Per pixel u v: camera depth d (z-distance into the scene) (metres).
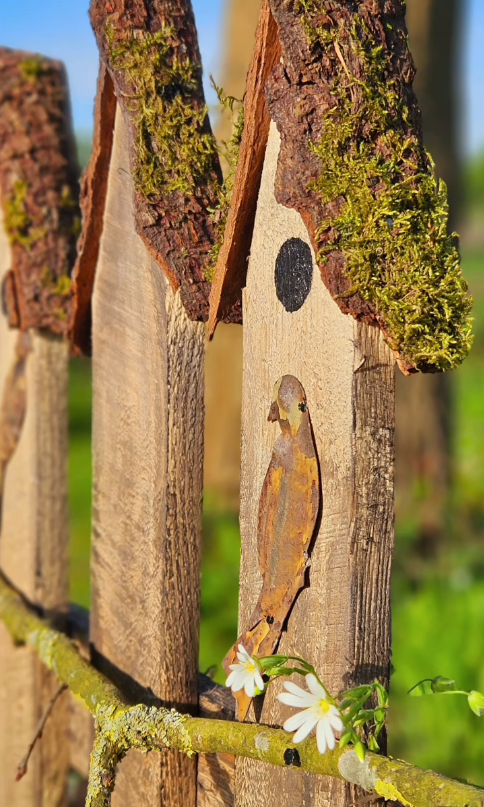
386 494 0.64
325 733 0.61
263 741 0.65
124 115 0.71
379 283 0.62
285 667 0.65
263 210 0.66
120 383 0.76
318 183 0.62
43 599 0.88
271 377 0.67
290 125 0.63
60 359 0.87
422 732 1.27
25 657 0.89
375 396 0.63
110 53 0.71
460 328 0.63
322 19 0.63
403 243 0.62
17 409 0.89
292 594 0.66
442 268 0.63
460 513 2.13
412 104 0.64
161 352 0.72
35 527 0.87
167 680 0.72
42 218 0.84
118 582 0.77
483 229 11.63
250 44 2.03
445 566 1.87
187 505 0.72
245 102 0.65
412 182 0.62
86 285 0.78
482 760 1.21
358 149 0.62
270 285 0.67
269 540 0.67
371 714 0.63
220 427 2.15
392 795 0.61
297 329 0.65
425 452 2.14
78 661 0.77
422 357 0.62
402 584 1.78
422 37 2.08
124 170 0.73
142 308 0.73
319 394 0.64
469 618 1.44
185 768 0.72
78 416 3.59
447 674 1.33
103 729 0.71
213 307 0.68
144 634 0.74
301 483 0.65
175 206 0.70
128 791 0.75
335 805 0.64
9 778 0.91
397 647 1.43
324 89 0.62
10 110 0.84
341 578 0.64
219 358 2.13
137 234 0.72
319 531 0.65
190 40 0.71
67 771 0.87
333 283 0.63
